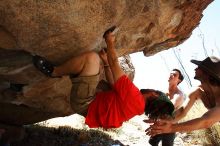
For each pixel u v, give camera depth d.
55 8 3.43
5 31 3.75
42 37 3.70
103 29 3.92
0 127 6.43
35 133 7.68
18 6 3.40
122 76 3.85
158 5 4.74
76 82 3.93
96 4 3.60
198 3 5.50
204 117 3.64
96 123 4.02
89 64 3.92
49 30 3.63
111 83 4.27
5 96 5.68
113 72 3.89
